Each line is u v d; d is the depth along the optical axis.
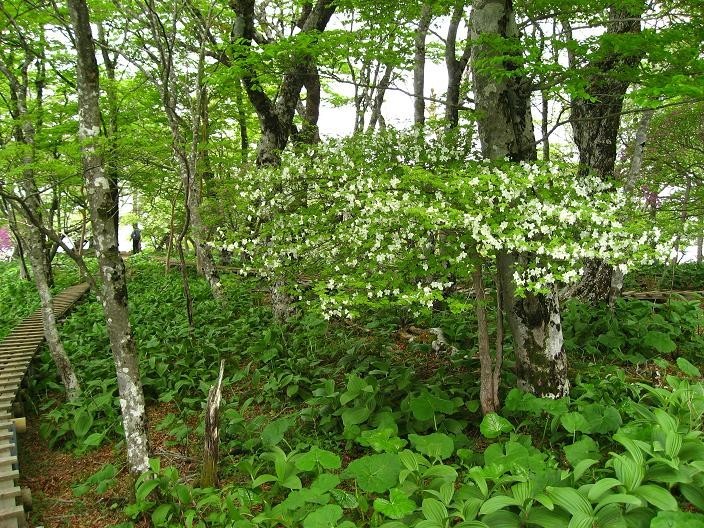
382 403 5.16
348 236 4.51
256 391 6.32
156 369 6.92
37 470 5.32
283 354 6.95
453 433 4.64
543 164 4.18
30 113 7.91
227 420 5.54
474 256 4.18
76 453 5.50
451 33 8.06
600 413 4.31
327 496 3.32
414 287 4.38
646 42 3.91
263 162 7.75
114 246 4.27
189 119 10.23
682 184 11.68
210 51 8.09
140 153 8.34
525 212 3.73
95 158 4.17
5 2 7.47
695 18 4.22
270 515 3.29
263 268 5.57
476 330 6.93
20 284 14.43
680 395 4.18
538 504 3.05
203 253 10.25
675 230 5.11
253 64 6.17
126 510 4.03
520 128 4.73
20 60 9.52
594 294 7.51
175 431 5.37
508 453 3.64
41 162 6.57
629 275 11.10
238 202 5.61
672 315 6.93
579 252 3.65
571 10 4.58
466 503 3.02
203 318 9.08
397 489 3.07
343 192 4.34
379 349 6.73
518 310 4.81
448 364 6.27
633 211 4.41
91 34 4.14
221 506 3.74
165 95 6.88
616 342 6.27
